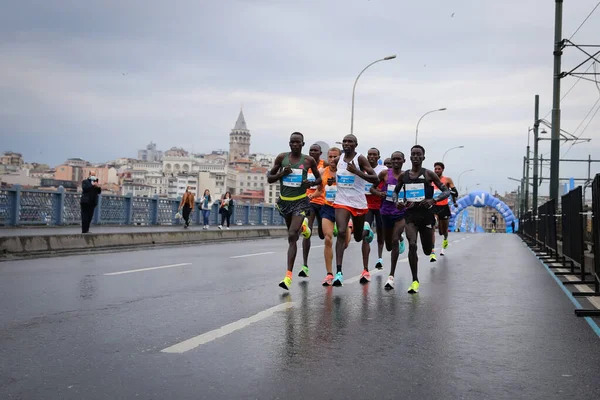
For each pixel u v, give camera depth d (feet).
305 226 34.60
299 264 45.19
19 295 27.30
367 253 34.94
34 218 81.51
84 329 20.26
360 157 32.17
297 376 15.26
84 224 65.62
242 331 20.38
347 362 16.75
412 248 31.48
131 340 18.79
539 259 59.26
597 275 30.71
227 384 14.47
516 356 18.06
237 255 53.11
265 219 154.40
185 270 39.19
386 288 32.01
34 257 48.21
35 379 14.64
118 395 13.53
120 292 28.71
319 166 41.68
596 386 15.11
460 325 22.59
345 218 32.27
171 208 116.16
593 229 32.32
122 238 64.54
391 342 19.38
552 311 26.40
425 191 31.60
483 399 13.88
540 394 14.37
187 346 18.11
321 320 22.66
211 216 125.18
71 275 35.24
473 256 60.39
